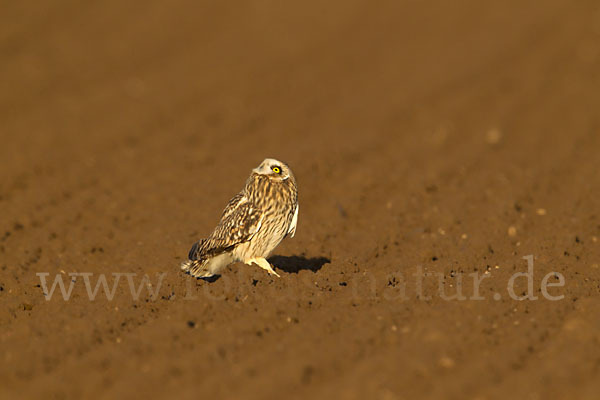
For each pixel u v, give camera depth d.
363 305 10.91
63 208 17.66
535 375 8.53
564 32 38.31
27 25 38.66
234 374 8.75
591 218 15.70
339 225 15.97
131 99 29.00
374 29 40.22
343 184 19.45
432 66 33.50
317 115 27.34
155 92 29.95
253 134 25.14
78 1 43.44
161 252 14.05
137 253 14.12
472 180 19.38
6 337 9.96
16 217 16.78
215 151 23.12
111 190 19.30
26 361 9.16
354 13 43.22
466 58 34.47
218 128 25.67
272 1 45.44
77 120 26.41
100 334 9.95
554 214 16.06
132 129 25.30
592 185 18.31
